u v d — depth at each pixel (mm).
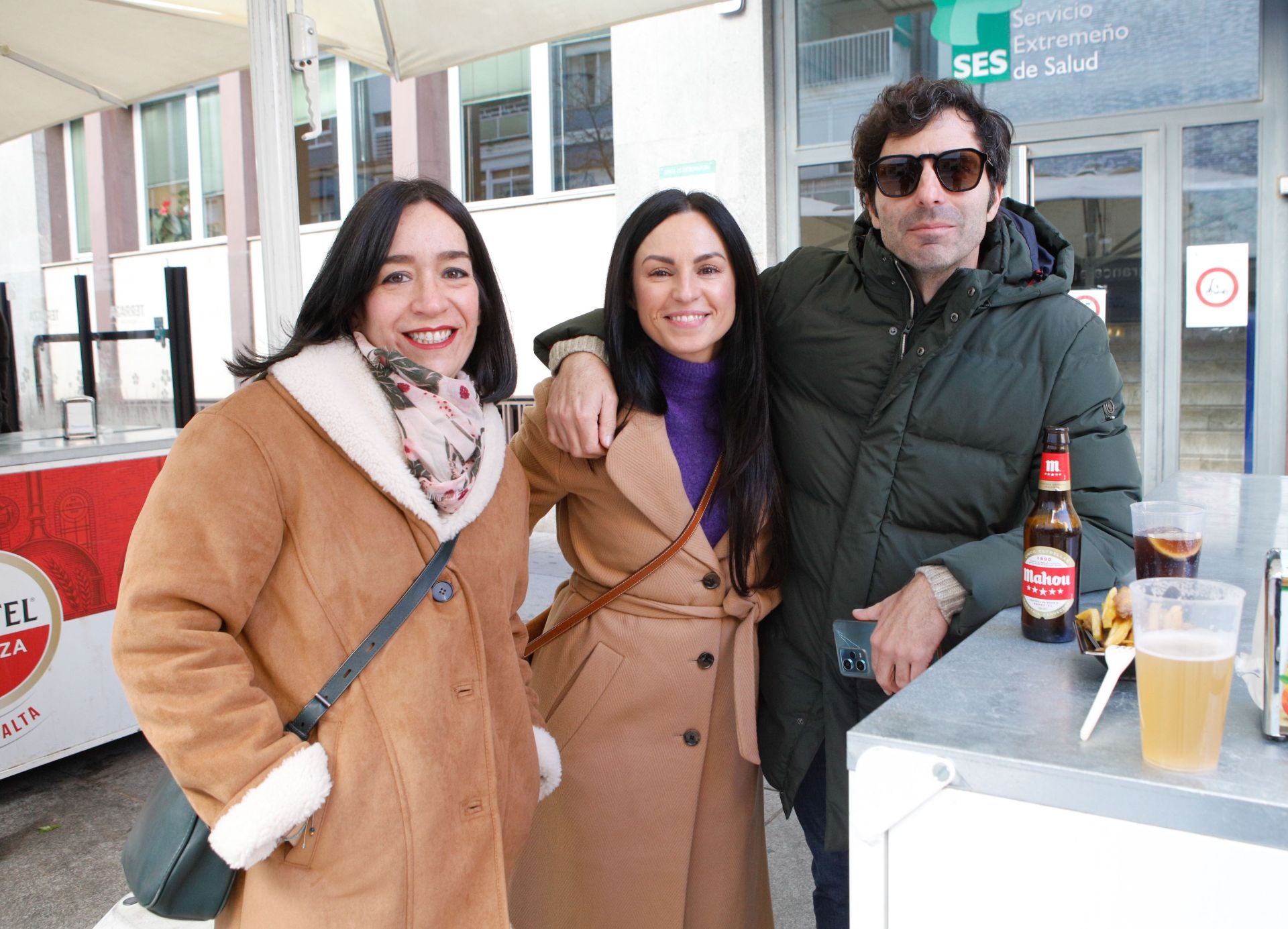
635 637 1728
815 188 5168
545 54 6387
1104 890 852
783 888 2459
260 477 1169
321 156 7910
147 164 9797
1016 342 1568
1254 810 782
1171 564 1261
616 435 1699
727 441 1727
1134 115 4418
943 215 1524
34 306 10008
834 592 1688
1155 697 850
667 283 1648
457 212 1384
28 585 3023
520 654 1573
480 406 1437
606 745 1736
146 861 1204
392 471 1239
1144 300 4496
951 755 898
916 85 1575
